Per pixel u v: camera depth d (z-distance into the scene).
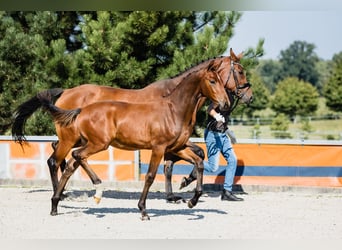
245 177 13.91
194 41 18.28
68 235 8.59
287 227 9.30
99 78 17.11
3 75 19.02
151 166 9.66
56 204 10.30
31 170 14.70
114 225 9.39
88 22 17.28
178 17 17.89
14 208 11.15
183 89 9.62
